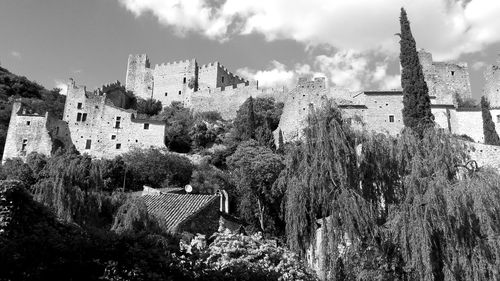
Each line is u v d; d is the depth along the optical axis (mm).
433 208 15367
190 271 11938
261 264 15305
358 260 16828
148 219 19531
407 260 15703
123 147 81250
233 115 99375
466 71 84188
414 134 18500
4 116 87375
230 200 53219
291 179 18531
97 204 23047
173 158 69750
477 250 15117
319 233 19094
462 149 17734
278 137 79375
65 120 82562
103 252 11531
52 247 11094
